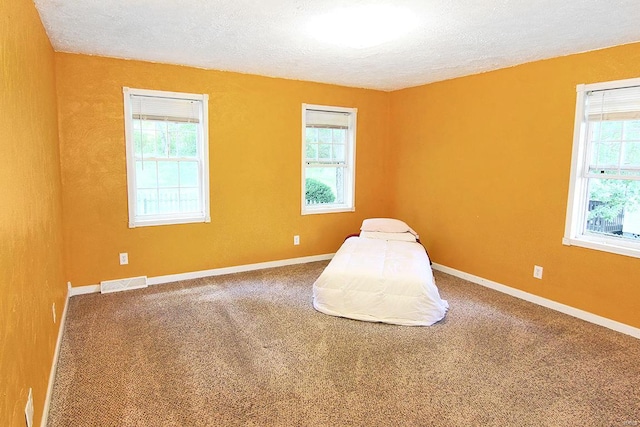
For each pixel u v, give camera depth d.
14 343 1.49
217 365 2.60
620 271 3.18
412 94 5.18
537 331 3.17
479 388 2.38
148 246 4.15
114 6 2.44
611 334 3.13
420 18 2.59
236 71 4.36
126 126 3.90
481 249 4.36
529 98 3.78
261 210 4.78
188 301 3.73
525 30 2.82
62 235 3.59
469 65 3.92
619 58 3.14
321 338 3.00
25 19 2.03
